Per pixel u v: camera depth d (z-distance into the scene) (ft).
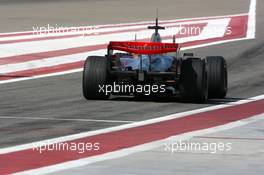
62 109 149.48
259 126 128.98
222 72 167.53
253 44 309.42
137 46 156.15
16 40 306.55
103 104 156.97
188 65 157.79
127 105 155.22
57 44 299.17
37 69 241.14
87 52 282.15
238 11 494.18
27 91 183.62
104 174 90.33
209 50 290.76
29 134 118.93
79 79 214.07
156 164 96.32
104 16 454.81
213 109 150.82
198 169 93.61
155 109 149.38
